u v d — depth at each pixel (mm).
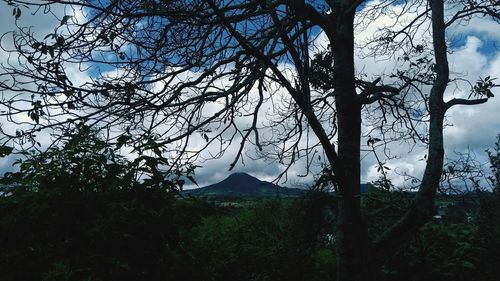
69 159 4027
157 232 4074
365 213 5668
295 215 5531
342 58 4992
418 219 4688
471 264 6293
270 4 4266
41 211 3705
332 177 4484
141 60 4414
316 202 5195
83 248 3746
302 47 4359
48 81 3754
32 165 3998
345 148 4938
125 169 4246
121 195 4113
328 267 6695
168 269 4207
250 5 4793
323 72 5684
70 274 3311
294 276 5961
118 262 3686
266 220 6441
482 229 6590
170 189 4270
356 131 4996
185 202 4344
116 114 4355
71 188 3941
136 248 3965
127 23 4195
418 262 6367
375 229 6070
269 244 6316
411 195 5777
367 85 5848
